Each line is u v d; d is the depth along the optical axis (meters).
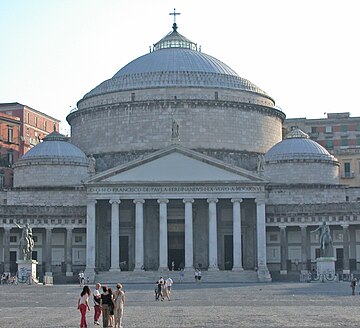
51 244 127.56
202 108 138.88
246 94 143.50
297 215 125.88
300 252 128.25
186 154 123.69
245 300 70.62
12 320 50.69
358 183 180.12
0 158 162.75
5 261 123.94
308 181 136.50
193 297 76.19
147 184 122.50
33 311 58.88
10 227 124.75
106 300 45.34
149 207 128.75
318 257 122.62
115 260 121.31
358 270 125.38
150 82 141.50
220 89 141.00
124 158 138.00
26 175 138.00
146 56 150.75
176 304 66.25
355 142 191.38
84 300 45.12
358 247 127.00
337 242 127.25
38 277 122.38
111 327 45.56
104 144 141.12
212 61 149.25
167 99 138.12
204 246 128.38
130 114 139.50
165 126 138.00
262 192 122.75
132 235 128.38
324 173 137.88
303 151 138.00
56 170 136.62
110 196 122.69
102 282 115.81
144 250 127.75
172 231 128.62
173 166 123.44
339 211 124.62
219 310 58.47
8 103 175.50
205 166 123.50
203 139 138.12
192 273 118.31
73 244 128.62
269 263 127.75
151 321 49.38
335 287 93.94
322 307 60.88
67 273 123.88
